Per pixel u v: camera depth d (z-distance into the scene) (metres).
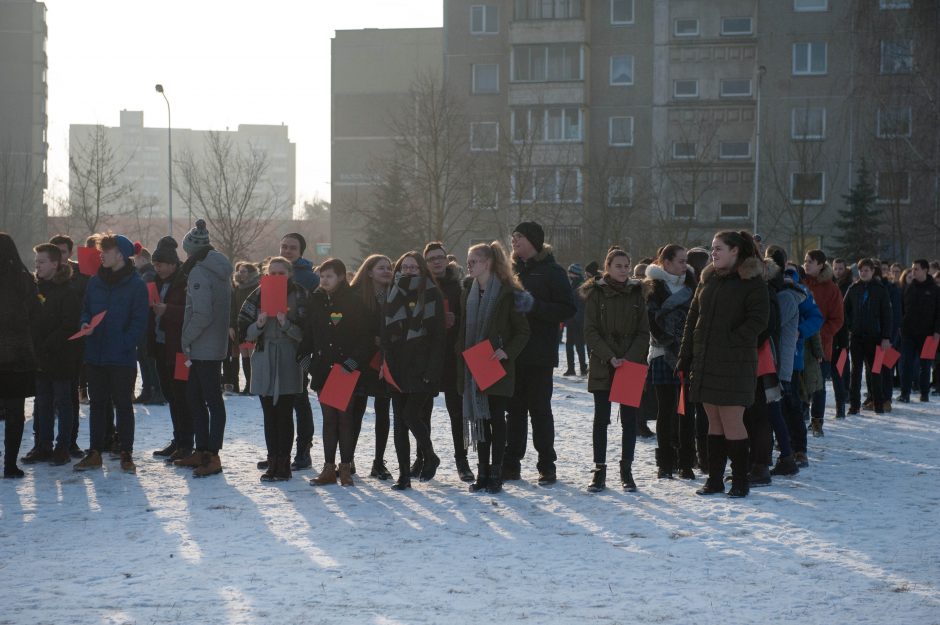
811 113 53.00
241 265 14.95
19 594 5.80
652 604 5.66
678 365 8.91
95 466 9.77
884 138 38.78
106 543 7.00
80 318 10.02
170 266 10.36
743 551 6.82
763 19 53.56
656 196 48.75
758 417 9.20
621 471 8.95
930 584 6.07
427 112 47.47
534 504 8.32
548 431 9.23
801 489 8.98
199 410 9.69
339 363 8.96
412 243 51.41
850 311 14.78
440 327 8.82
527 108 54.72
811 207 52.62
